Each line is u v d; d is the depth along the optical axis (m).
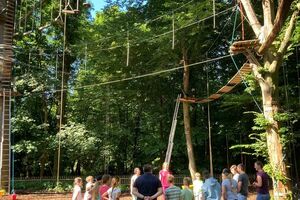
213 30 24.12
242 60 26.45
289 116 11.62
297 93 21.80
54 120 30.02
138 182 8.52
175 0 23.36
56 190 22.88
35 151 25.45
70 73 28.83
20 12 25.97
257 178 9.84
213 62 27.41
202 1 22.53
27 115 26.47
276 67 11.55
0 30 21.84
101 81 27.58
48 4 28.42
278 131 11.40
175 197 9.16
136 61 24.80
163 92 27.52
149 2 25.56
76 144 25.94
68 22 29.00
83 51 24.39
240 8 13.00
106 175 9.83
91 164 29.81
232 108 25.27
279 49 11.53
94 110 29.44
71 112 30.16
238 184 9.92
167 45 22.83
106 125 28.33
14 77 27.52
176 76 27.38
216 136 27.83
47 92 26.59
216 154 28.20
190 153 24.31
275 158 11.26
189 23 21.33
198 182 11.53
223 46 26.88
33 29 26.66
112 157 30.00
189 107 25.92
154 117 28.08
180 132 27.34
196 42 23.92
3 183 20.66
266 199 9.72
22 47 28.75
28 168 30.75
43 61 29.27
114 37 23.34
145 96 27.64
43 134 26.38
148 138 27.81
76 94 29.73
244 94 20.86
